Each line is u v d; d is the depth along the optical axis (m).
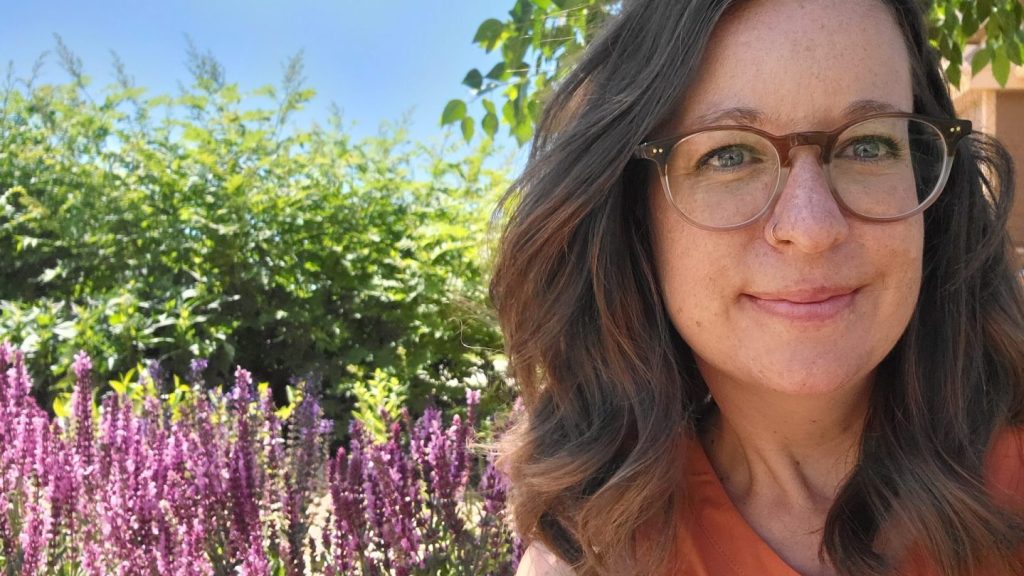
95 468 2.39
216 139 5.41
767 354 0.99
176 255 5.00
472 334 4.63
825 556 1.10
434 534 2.15
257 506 2.21
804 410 1.11
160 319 4.65
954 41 2.55
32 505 2.22
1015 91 3.34
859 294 0.98
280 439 2.70
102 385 4.36
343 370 4.93
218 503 2.20
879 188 0.96
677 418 1.17
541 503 1.26
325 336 4.80
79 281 5.36
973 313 1.14
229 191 5.03
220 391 3.47
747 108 0.97
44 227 5.50
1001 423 1.12
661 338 1.18
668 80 1.02
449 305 4.49
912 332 1.11
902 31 1.11
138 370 4.19
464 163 5.82
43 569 2.21
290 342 4.93
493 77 2.54
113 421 2.52
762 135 0.96
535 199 1.22
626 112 1.09
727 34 0.99
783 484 1.17
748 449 1.20
